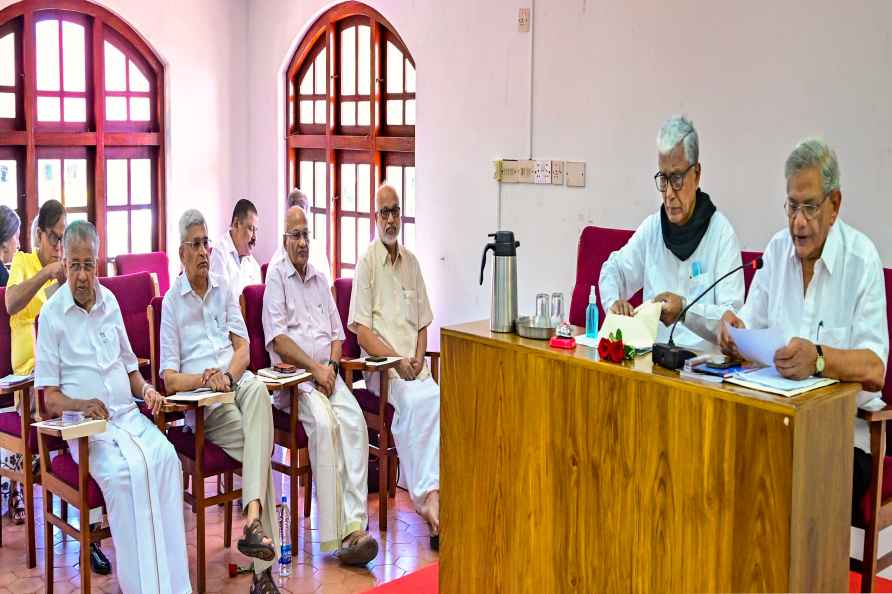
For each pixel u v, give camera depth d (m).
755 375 2.34
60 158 6.42
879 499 2.95
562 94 5.03
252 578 3.96
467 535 2.95
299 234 4.68
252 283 5.88
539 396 2.66
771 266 3.10
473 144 5.54
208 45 6.95
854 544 3.96
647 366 2.45
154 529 3.72
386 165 6.41
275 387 4.11
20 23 6.13
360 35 6.43
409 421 4.54
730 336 2.50
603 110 4.84
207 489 5.10
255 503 3.92
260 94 7.08
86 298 3.97
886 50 3.80
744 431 2.19
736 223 4.36
